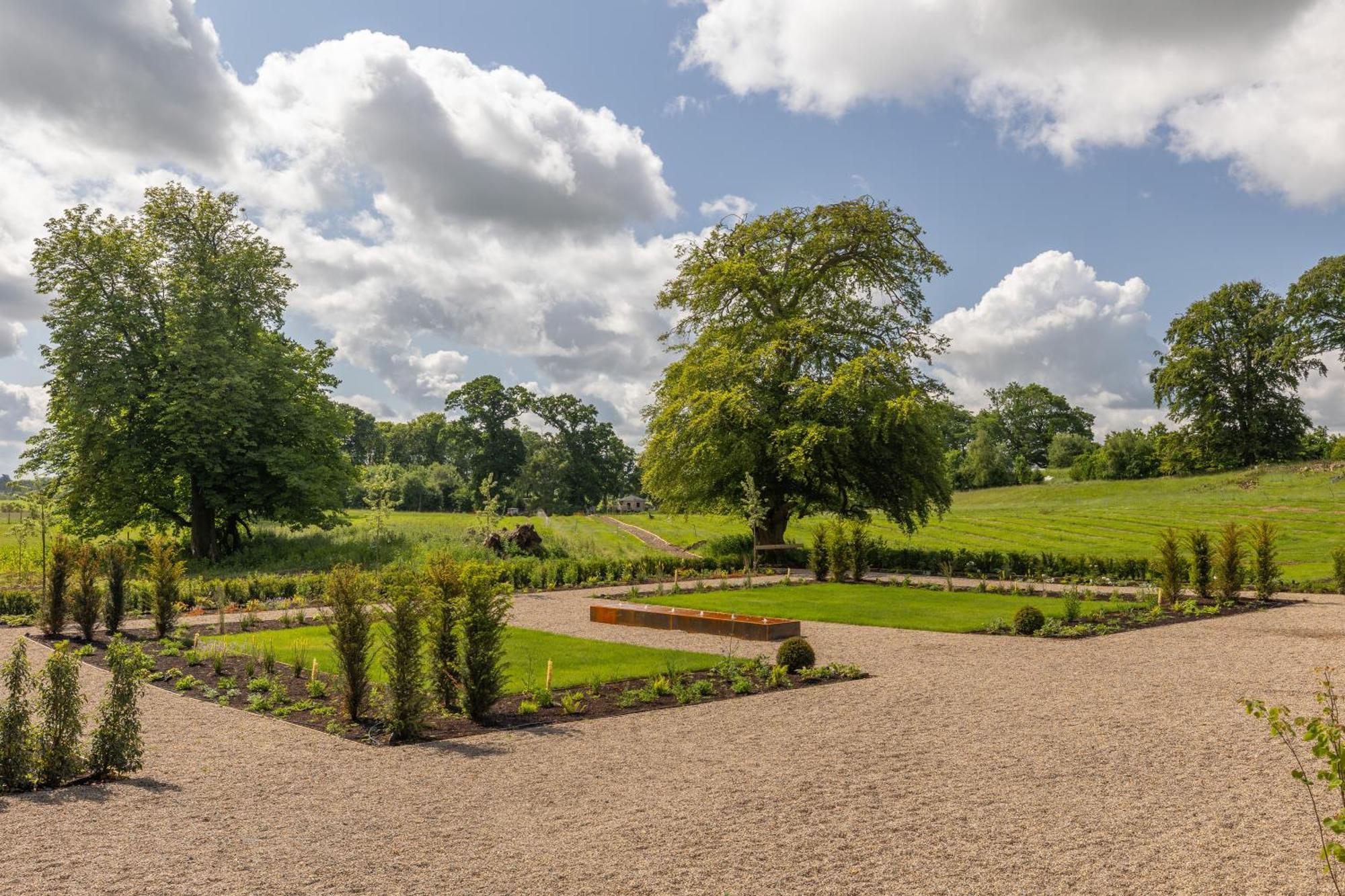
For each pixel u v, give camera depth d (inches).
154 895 209.8
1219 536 1567.4
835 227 1411.2
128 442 1363.2
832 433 1291.8
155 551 719.7
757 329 1449.3
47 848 241.8
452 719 403.2
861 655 569.6
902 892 209.5
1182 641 619.5
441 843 244.2
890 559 1323.8
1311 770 307.1
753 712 409.4
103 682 506.9
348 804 280.1
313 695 453.1
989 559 1234.6
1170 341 2741.1
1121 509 2174.0
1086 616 734.5
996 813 265.1
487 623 404.8
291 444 1503.4
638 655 577.3
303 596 965.8
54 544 735.1
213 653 557.6
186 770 322.3
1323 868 221.8
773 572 1296.8
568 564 1171.9
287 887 214.4
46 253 1339.8
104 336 1348.4
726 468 1373.0
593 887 213.0
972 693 446.9
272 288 1524.4
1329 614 768.9
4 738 300.5
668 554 1425.9
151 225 1445.6
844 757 329.7
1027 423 4146.2
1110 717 392.2
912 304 1505.9
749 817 262.8
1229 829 251.3
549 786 296.8
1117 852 234.4
